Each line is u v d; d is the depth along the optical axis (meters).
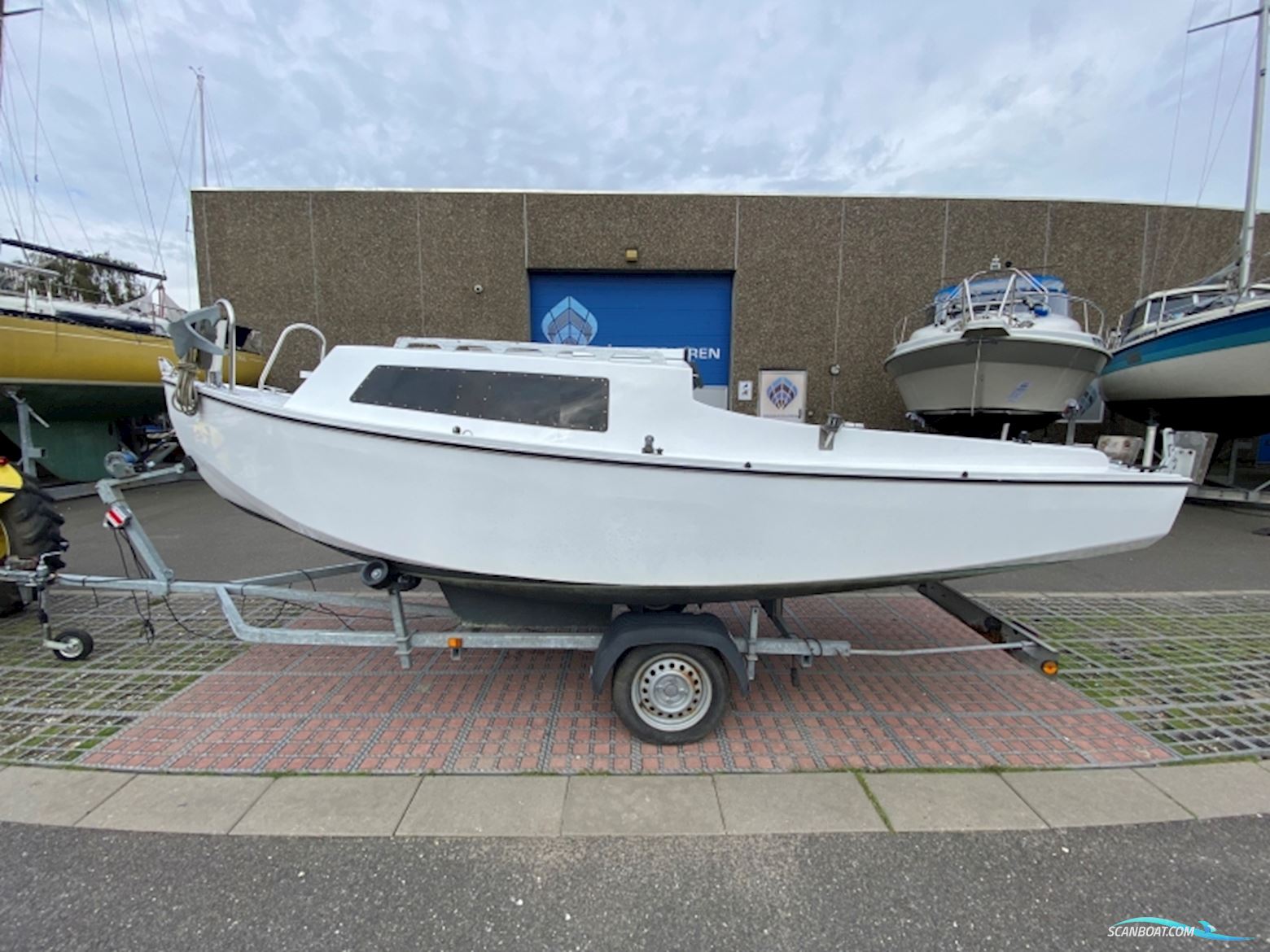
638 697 2.55
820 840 1.99
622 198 9.46
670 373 2.61
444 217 9.59
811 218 9.47
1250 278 8.90
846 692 3.05
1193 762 2.46
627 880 1.83
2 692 2.97
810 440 2.66
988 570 2.62
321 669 3.23
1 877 1.81
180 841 1.96
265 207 9.62
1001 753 2.51
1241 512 7.98
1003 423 7.27
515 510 2.45
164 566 3.08
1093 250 9.55
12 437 8.02
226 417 2.65
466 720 2.72
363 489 2.53
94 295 12.19
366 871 1.85
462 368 2.65
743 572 2.50
